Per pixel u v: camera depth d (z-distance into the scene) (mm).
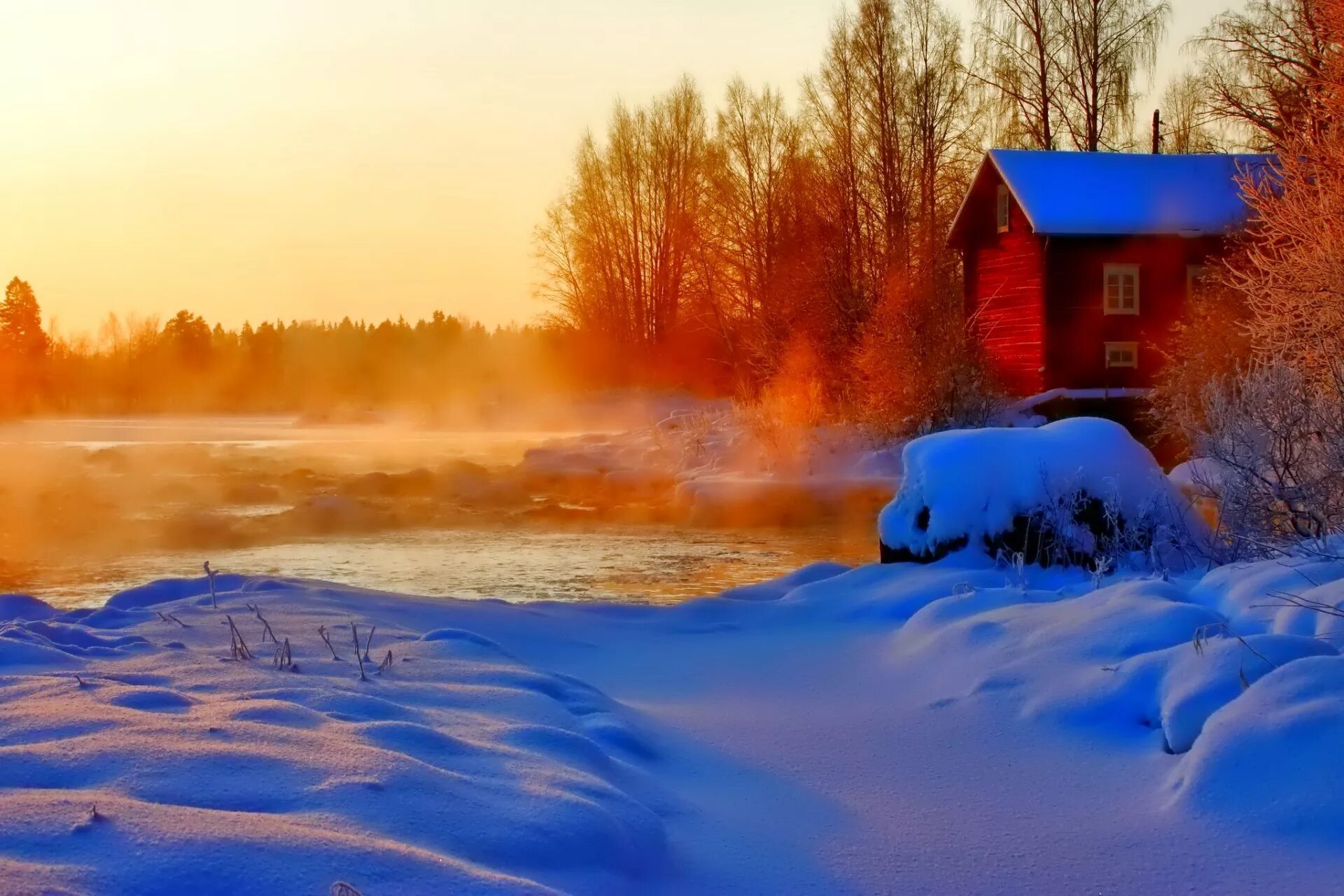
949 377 24484
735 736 5008
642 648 7027
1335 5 13297
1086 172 31578
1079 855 3648
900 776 4438
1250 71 19969
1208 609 5723
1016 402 27359
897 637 6844
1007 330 32031
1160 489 8438
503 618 7469
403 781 3350
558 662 6562
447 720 4297
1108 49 38594
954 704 5277
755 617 7922
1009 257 32031
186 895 2584
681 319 51688
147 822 2842
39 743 3473
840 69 36562
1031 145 40344
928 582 7906
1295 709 4062
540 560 13758
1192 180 31422
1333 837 3547
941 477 8734
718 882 3422
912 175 35688
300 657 5301
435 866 2850
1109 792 4188
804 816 4020
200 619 6422
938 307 25656
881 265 34250
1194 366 20156
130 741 3463
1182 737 4418
